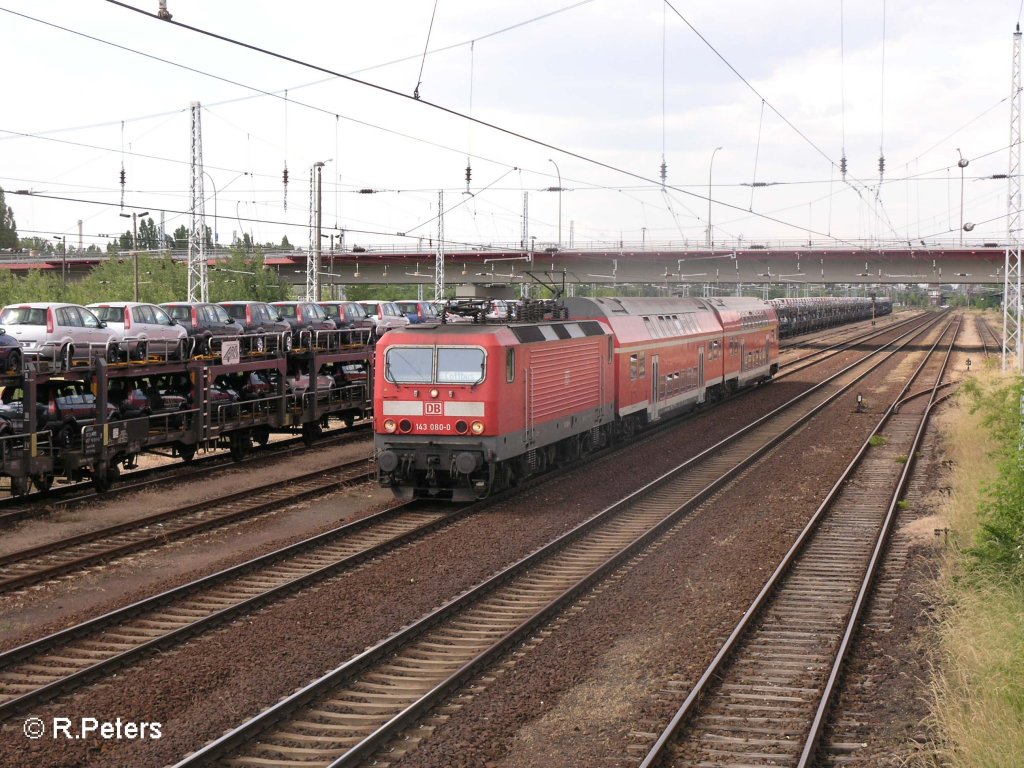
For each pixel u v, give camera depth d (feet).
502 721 31.60
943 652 37.40
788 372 175.52
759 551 53.47
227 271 205.67
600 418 82.99
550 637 39.81
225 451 91.81
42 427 66.39
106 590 46.26
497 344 63.77
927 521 59.31
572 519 61.11
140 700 32.73
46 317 71.26
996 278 240.73
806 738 30.58
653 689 34.42
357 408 104.12
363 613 42.24
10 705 31.48
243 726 29.76
